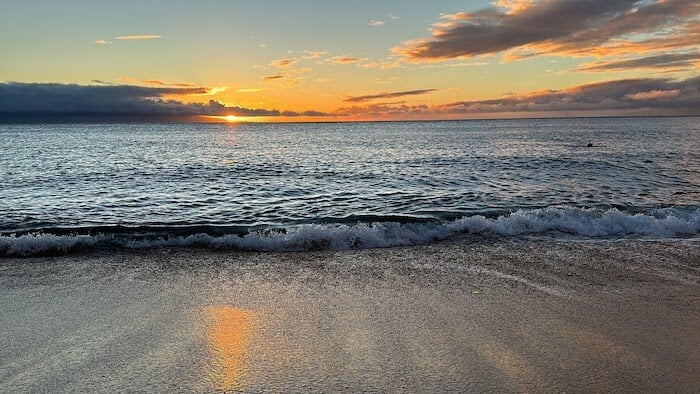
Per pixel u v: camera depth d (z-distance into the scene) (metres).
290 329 4.08
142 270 6.08
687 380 3.13
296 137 84.56
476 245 7.45
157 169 24.95
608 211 9.00
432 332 4.00
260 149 46.41
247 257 6.79
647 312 4.48
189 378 3.18
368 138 75.56
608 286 5.32
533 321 4.25
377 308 4.63
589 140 55.38
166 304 4.77
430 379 3.15
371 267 6.23
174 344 3.76
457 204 13.21
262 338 3.88
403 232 8.00
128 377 3.20
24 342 3.80
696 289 5.19
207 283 5.52
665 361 3.43
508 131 100.44
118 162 29.80
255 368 3.33
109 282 5.54
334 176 21.25
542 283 5.46
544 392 2.98
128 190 16.66
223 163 29.16
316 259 6.67
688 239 7.70
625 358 3.48
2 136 85.31
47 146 50.38
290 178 20.55
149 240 7.57
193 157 34.91
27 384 3.10
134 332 4.01
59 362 3.43
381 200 14.18
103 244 7.38
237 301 4.86
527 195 14.80
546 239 7.83
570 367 3.33
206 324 4.20
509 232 8.22
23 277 5.73
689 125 124.00
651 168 22.45
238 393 2.98
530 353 3.57
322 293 5.13
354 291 5.20
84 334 3.96
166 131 136.38
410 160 30.22
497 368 3.32
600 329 4.05
